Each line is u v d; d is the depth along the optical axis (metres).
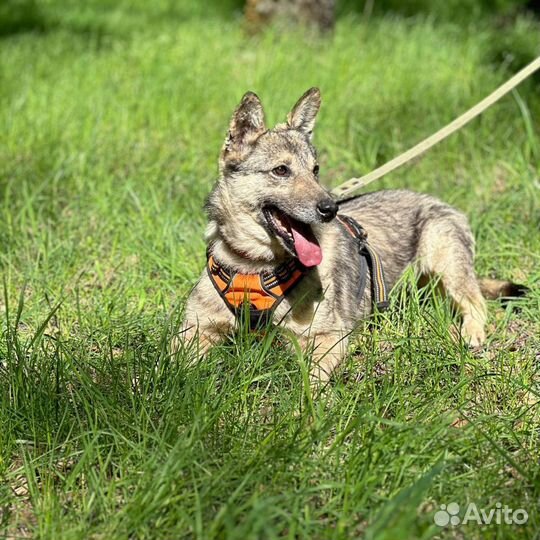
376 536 4.00
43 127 10.89
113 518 4.41
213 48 14.45
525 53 13.82
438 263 7.49
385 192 8.05
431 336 6.29
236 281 6.27
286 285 6.23
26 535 4.53
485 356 6.46
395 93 12.13
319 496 4.69
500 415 5.54
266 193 6.30
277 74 12.64
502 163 9.80
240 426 5.21
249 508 4.44
